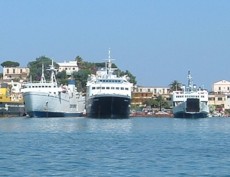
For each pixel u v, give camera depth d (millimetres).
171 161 75562
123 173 64938
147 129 160000
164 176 62969
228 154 84688
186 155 83125
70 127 160375
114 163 73312
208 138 121062
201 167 69938
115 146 97312
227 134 137875
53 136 122312
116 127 163750
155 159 77750
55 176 62594
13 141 107125
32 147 94375
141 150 90500
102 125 171750
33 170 66875
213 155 83250
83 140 110500
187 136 128000
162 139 116125
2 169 67500
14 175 63125
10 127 162375
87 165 71312
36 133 133875
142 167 69750
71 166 70312
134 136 125312
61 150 89562
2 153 84625
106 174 64250
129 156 81375
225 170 67500
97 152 86688
